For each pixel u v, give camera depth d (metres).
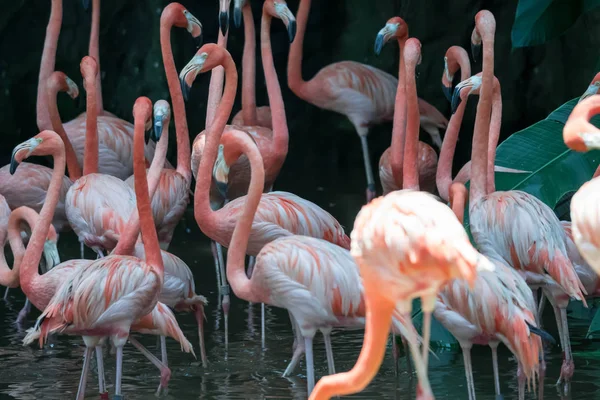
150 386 8.79
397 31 13.07
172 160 22.64
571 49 20.72
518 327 7.34
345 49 23.42
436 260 2.34
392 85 17.61
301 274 7.93
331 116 23.88
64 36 21.69
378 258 2.44
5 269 10.38
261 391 8.53
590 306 11.46
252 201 8.69
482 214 8.83
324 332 8.15
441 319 7.70
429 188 14.65
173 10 11.95
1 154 21.28
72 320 8.05
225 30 11.34
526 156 9.67
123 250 9.51
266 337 10.70
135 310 8.27
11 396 8.38
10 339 10.51
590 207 3.08
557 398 8.04
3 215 11.58
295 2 23.67
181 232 16.56
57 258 10.47
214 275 13.47
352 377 2.97
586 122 3.44
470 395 7.70
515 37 11.54
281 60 23.80
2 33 21.02
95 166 12.44
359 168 22.84
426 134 23.20
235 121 15.49
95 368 9.48
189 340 10.61
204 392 8.52
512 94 21.67
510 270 7.79
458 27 21.92
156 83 22.23
